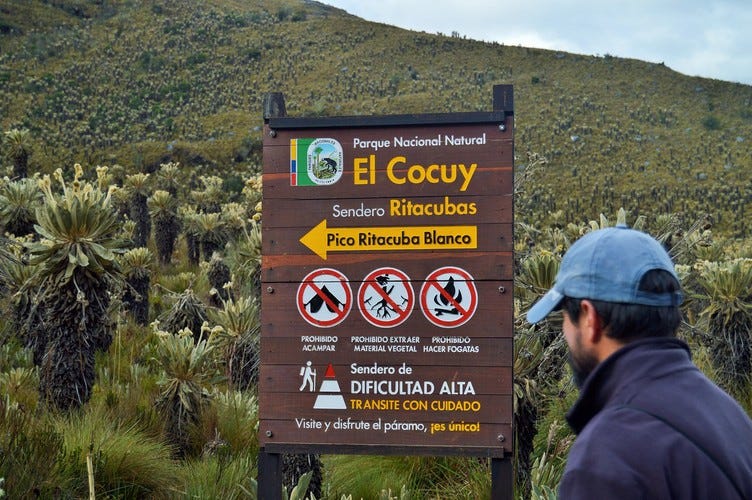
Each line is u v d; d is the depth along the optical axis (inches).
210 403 301.3
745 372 304.0
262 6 6742.1
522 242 336.2
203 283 695.1
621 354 77.5
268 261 175.2
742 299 305.1
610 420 74.1
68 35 4872.0
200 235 796.0
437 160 171.3
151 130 3467.0
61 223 286.7
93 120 3457.2
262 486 172.2
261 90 4298.7
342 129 174.7
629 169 3203.7
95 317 288.0
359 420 170.1
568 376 261.6
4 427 226.5
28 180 521.7
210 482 229.6
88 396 284.2
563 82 4594.0
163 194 826.2
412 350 169.5
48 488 197.2
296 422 171.8
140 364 396.5
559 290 83.4
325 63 4854.8
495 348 166.9
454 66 4923.7
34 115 3385.8
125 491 221.5
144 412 288.8
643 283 77.8
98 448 230.1
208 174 2847.0
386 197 172.6
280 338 173.6
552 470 209.0
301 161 175.5
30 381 326.6
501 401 165.9
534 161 292.2
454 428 167.2
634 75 4660.4
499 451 165.0
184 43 5022.1
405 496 226.5
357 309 171.8
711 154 3393.2
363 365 170.7
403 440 168.6
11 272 352.2
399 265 171.2
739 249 621.0
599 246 81.0
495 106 169.6
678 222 287.0
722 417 75.4
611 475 70.2
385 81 4498.0
